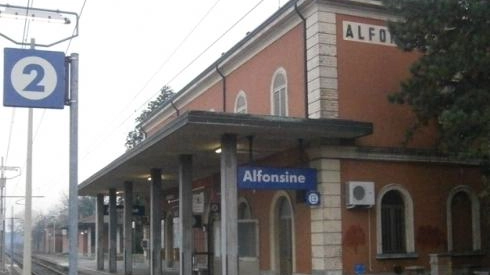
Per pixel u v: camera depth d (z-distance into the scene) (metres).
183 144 19.59
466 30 15.98
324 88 18.97
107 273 32.66
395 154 19.77
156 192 25.58
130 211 30.92
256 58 23.34
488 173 18.50
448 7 15.80
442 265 18.23
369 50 19.83
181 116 16.59
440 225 20.44
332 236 18.53
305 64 19.73
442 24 16.16
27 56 10.96
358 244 18.91
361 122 18.08
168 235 36.31
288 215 21.00
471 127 15.82
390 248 19.73
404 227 20.02
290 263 20.69
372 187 19.05
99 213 37.25
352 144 19.17
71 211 11.16
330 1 19.38
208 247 26.70
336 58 19.30
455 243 20.86
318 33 19.16
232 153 17.83
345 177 19.06
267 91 22.38
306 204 19.23
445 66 16.06
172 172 27.33
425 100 17.19
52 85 11.06
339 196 18.84
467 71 16.06
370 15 19.95
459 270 19.59
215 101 27.62
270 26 21.62
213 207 25.28
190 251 21.20
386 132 19.80
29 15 11.62
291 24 20.64
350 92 19.36
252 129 17.19
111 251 33.50
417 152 20.16
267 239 21.89
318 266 18.50
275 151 20.92
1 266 43.75
